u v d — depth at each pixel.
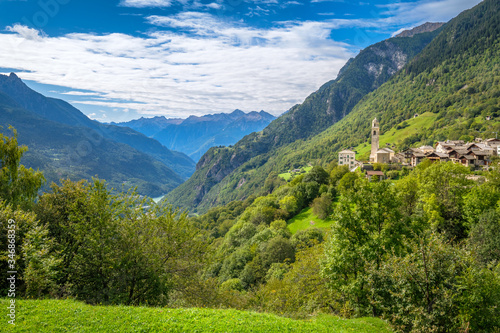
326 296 30.84
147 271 24.62
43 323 16.77
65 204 30.14
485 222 39.22
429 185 54.59
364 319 23.31
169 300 29.58
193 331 17.33
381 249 27.42
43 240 23.08
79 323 17.30
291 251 63.91
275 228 83.88
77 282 25.34
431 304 19.41
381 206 29.84
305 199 105.88
